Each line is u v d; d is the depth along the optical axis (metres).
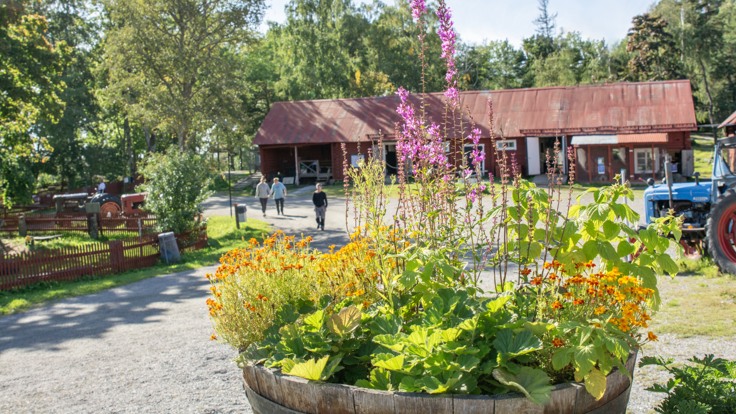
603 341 3.08
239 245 20.05
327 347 3.46
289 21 55.16
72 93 46.31
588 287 3.55
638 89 37.38
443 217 4.43
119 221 24.75
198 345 7.84
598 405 3.10
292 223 23.92
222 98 42.81
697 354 5.97
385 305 4.11
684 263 10.35
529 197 4.06
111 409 5.72
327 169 41.75
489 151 36.81
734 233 9.71
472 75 77.62
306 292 4.61
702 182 11.31
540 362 3.32
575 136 35.22
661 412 3.79
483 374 3.19
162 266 17.30
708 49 56.81
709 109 59.78
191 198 20.36
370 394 3.02
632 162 34.19
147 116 42.44
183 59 41.75
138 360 7.39
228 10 42.97
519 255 4.08
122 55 41.28
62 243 23.42
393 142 39.16
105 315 10.86
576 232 4.08
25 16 24.41
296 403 3.27
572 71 75.38
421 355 3.17
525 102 38.69
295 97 55.78
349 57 56.03
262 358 3.69
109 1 41.59
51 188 50.41
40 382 6.86
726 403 3.62
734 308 7.52
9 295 13.91
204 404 5.64
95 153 47.84
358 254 4.71
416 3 4.81
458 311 3.57
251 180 45.81
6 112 24.58
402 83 55.25
